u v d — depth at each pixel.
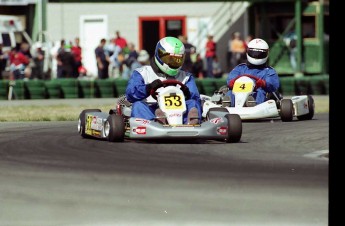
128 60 111.00
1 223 28.50
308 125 61.09
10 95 99.25
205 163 40.25
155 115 48.50
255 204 30.89
